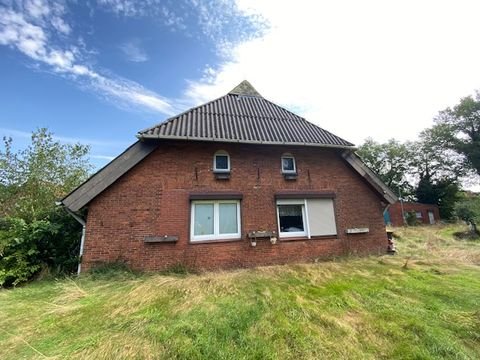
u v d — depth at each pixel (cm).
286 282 555
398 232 1553
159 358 280
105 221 662
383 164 4109
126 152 701
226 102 998
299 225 823
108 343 306
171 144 751
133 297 452
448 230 1895
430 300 455
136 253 662
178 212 710
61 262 674
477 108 3328
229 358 280
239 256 728
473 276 608
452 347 301
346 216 864
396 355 291
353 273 628
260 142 762
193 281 543
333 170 891
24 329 358
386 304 436
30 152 1004
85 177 1148
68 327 359
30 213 794
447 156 3662
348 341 318
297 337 324
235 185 776
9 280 598
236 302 435
